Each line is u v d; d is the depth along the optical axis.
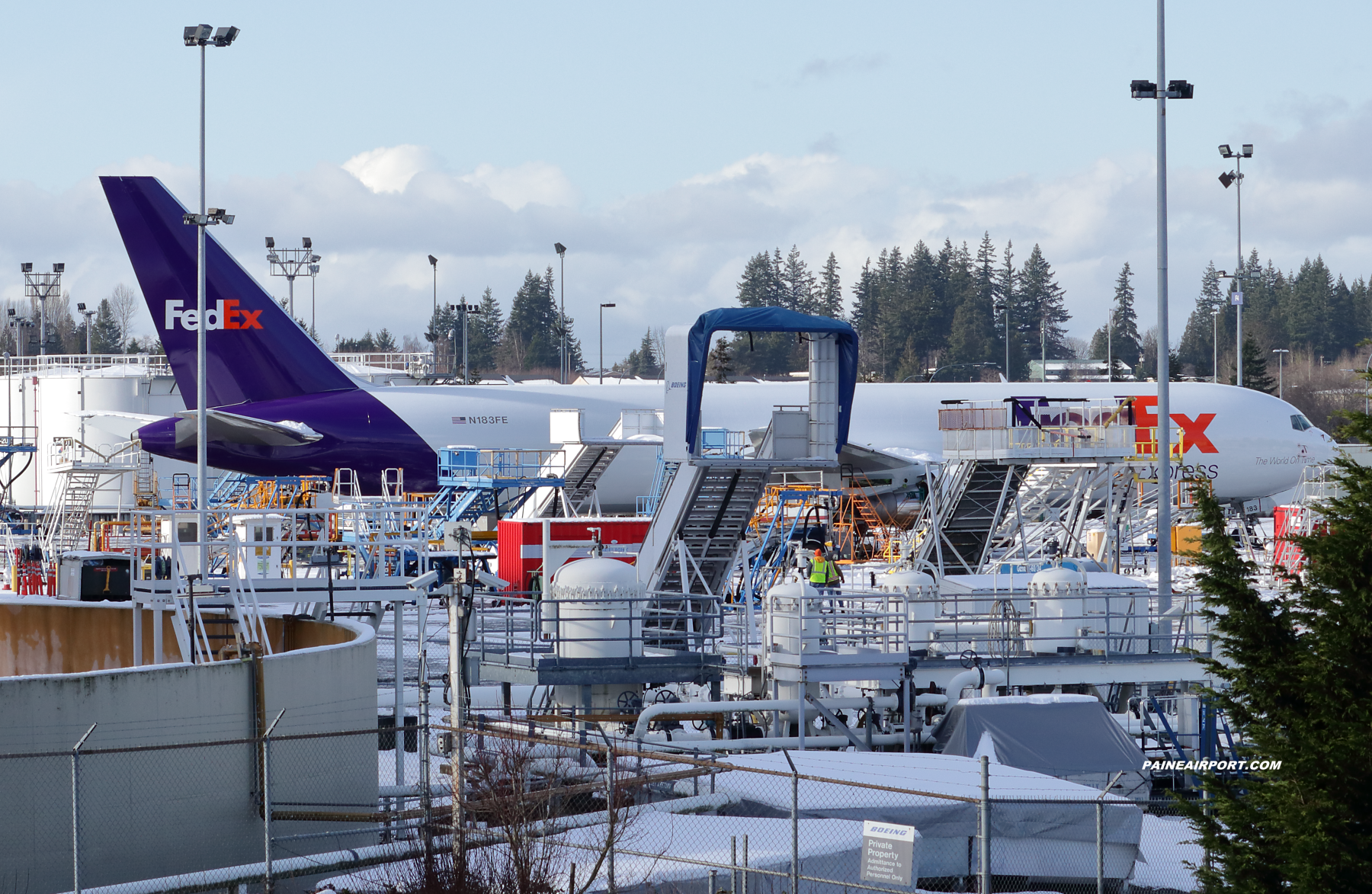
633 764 63.62
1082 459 118.62
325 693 58.81
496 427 195.88
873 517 189.88
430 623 145.75
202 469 118.31
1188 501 172.88
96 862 50.69
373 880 49.00
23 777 49.69
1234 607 51.00
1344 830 45.53
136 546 72.56
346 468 190.25
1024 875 56.56
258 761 55.38
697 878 49.31
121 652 77.56
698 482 100.69
